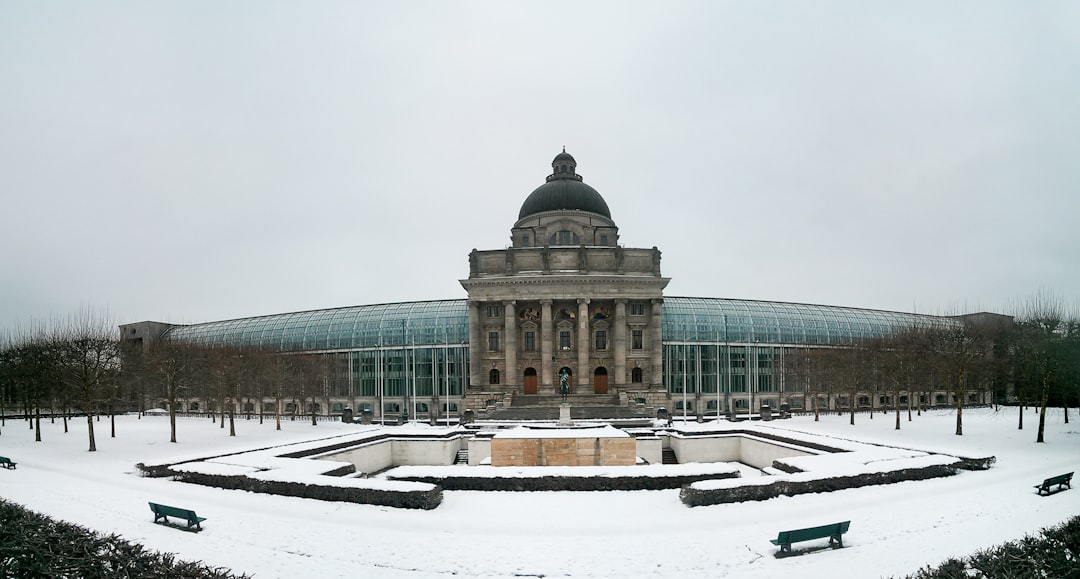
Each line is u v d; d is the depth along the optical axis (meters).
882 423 77.81
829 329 127.06
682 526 25.28
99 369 64.94
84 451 55.09
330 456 50.59
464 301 125.19
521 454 48.62
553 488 33.88
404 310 125.19
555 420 80.50
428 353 117.19
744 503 29.16
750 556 21.19
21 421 94.81
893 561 20.22
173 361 74.25
